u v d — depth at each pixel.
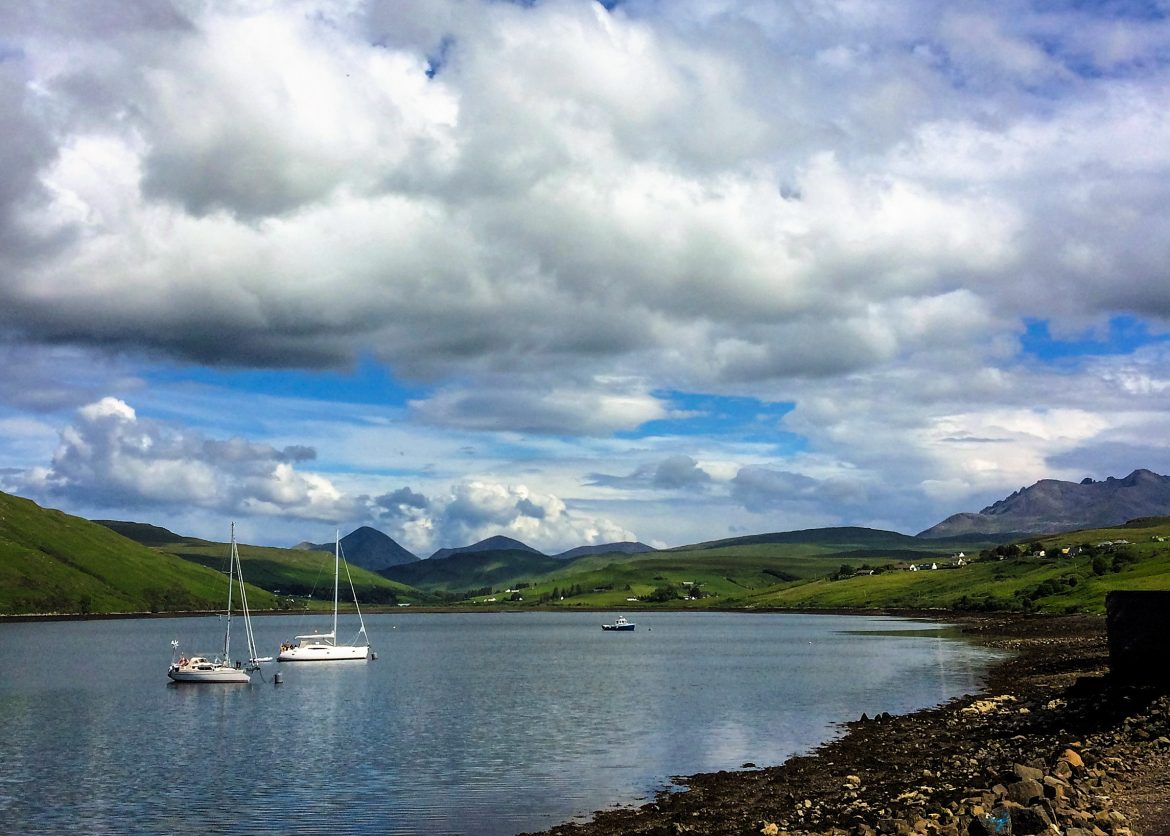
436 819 50.69
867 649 178.00
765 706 95.88
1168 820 30.53
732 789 53.91
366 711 100.62
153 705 111.38
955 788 43.34
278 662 178.50
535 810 52.00
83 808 55.56
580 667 160.75
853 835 35.91
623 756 68.25
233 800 56.72
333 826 50.06
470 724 88.00
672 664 161.88
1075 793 33.94
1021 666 119.00
